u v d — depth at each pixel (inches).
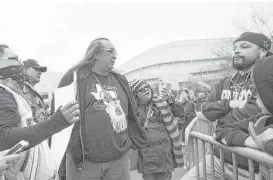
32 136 55.9
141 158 151.0
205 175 91.6
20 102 64.2
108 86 110.5
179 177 199.9
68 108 58.4
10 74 66.4
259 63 49.0
